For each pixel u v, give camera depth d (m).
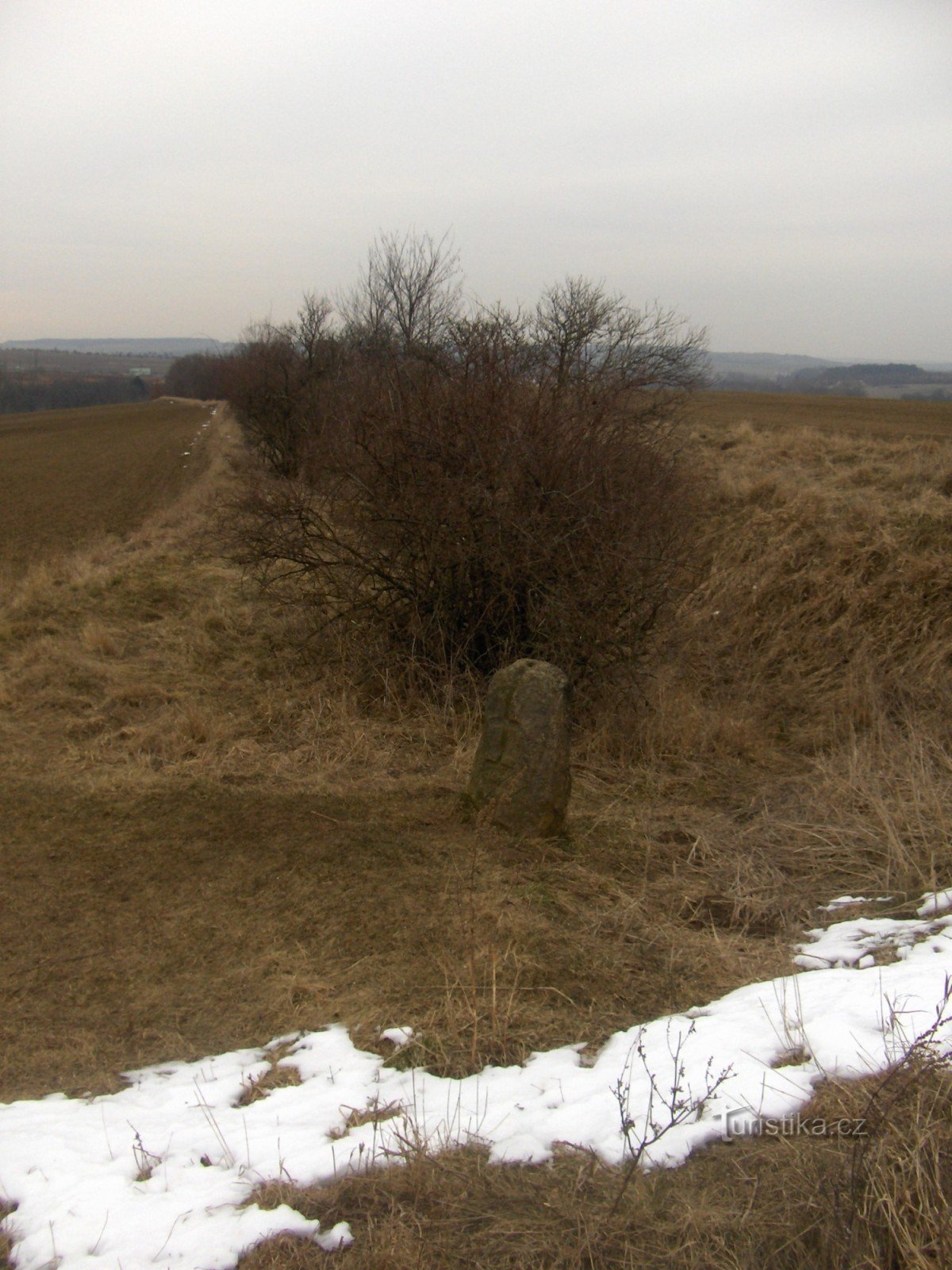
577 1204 2.51
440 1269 2.32
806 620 10.02
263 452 20.20
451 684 7.77
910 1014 3.19
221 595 11.62
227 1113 3.06
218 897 4.70
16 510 25.47
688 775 6.86
